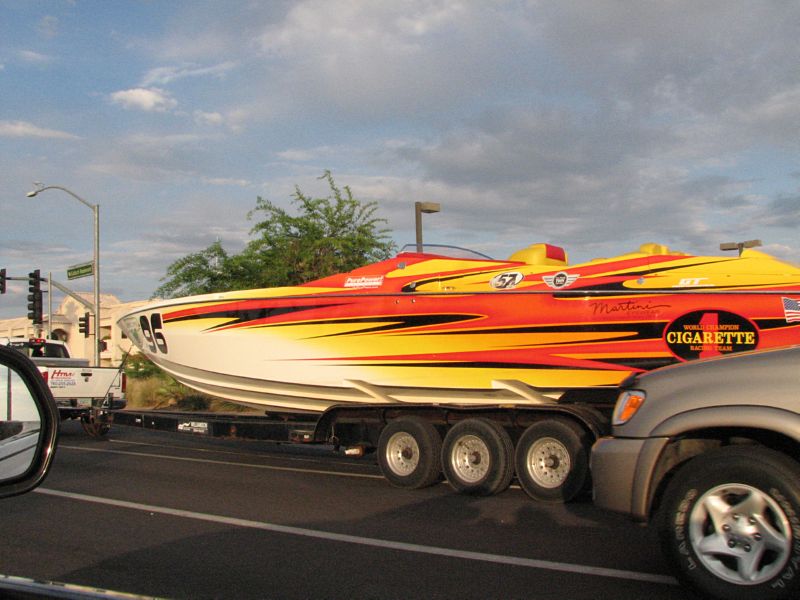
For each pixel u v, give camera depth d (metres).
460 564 5.73
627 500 4.94
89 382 15.31
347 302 10.83
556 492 8.25
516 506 8.11
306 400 11.41
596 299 9.49
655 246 10.02
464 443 8.92
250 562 5.85
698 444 5.04
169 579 5.43
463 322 10.16
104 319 41.34
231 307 11.53
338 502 8.31
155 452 12.91
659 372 5.09
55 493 8.80
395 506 8.09
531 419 8.76
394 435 9.37
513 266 10.12
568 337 9.62
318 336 10.98
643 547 6.22
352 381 10.77
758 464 4.39
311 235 21.86
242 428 11.23
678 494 4.63
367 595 5.04
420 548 6.22
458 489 8.85
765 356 4.73
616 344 9.39
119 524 7.20
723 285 8.92
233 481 9.73
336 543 6.41
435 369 10.33
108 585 5.29
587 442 8.21
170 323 12.00
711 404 4.71
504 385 9.94
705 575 4.50
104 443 14.44
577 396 9.59
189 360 11.91
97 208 28.50
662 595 4.93
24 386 2.91
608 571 5.50
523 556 5.94
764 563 4.37
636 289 9.29
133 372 23.61
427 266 10.52
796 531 4.25
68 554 6.14
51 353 18.31
